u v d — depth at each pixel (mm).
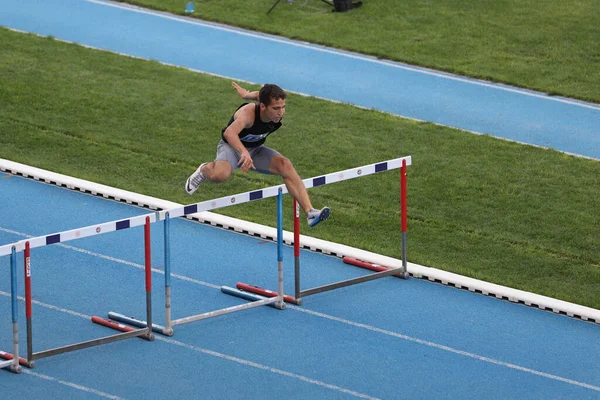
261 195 32094
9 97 49812
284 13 60750
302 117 48750
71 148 45562
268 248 37969
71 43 55969
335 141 46500
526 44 57062
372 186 42781
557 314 34094
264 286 35188
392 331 32594
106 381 29375
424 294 35031
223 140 30562
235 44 56750
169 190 42219
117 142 46156
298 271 33750
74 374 29641
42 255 36625
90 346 30734
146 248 30828
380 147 46000
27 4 61031
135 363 30328
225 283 35312
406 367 30562
